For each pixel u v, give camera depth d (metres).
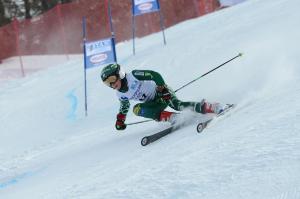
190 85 23.94
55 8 68.62
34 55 69.38
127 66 38.03
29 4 91.19
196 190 8.93
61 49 68.56
